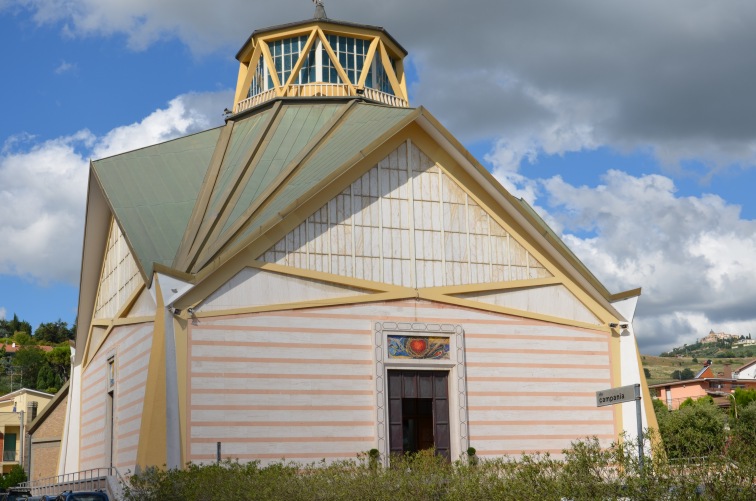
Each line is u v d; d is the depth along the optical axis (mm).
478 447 37594
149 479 29891
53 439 61094
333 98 46562
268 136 43844
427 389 37688
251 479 25906
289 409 35062
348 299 36906
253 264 35719
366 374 36562
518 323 39531
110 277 46375
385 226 38406
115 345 42312
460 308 38781
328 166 38438
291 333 35750
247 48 50906
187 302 34469
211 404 34031
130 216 38438
